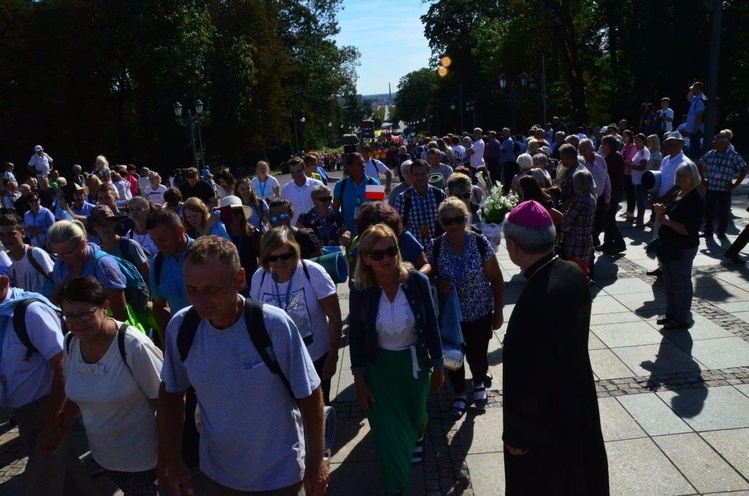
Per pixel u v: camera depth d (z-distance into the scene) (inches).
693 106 628.1
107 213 194.7
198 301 91.0
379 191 273.4
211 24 1651.1
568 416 97.7
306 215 255.9
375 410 142.9
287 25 2222.0
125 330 117.6
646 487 144.0
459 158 677.3
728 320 242.1
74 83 1456.7
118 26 1471.5
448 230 175.0
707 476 146.5
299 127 2369.6
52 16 1418.6
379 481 158.2
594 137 690.2
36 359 133.9
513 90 1055.6
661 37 1218.0
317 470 98.7
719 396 183.5
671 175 361.4
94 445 123.9
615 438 165.8
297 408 102.9
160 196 493.7
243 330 94.8
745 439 160.4
